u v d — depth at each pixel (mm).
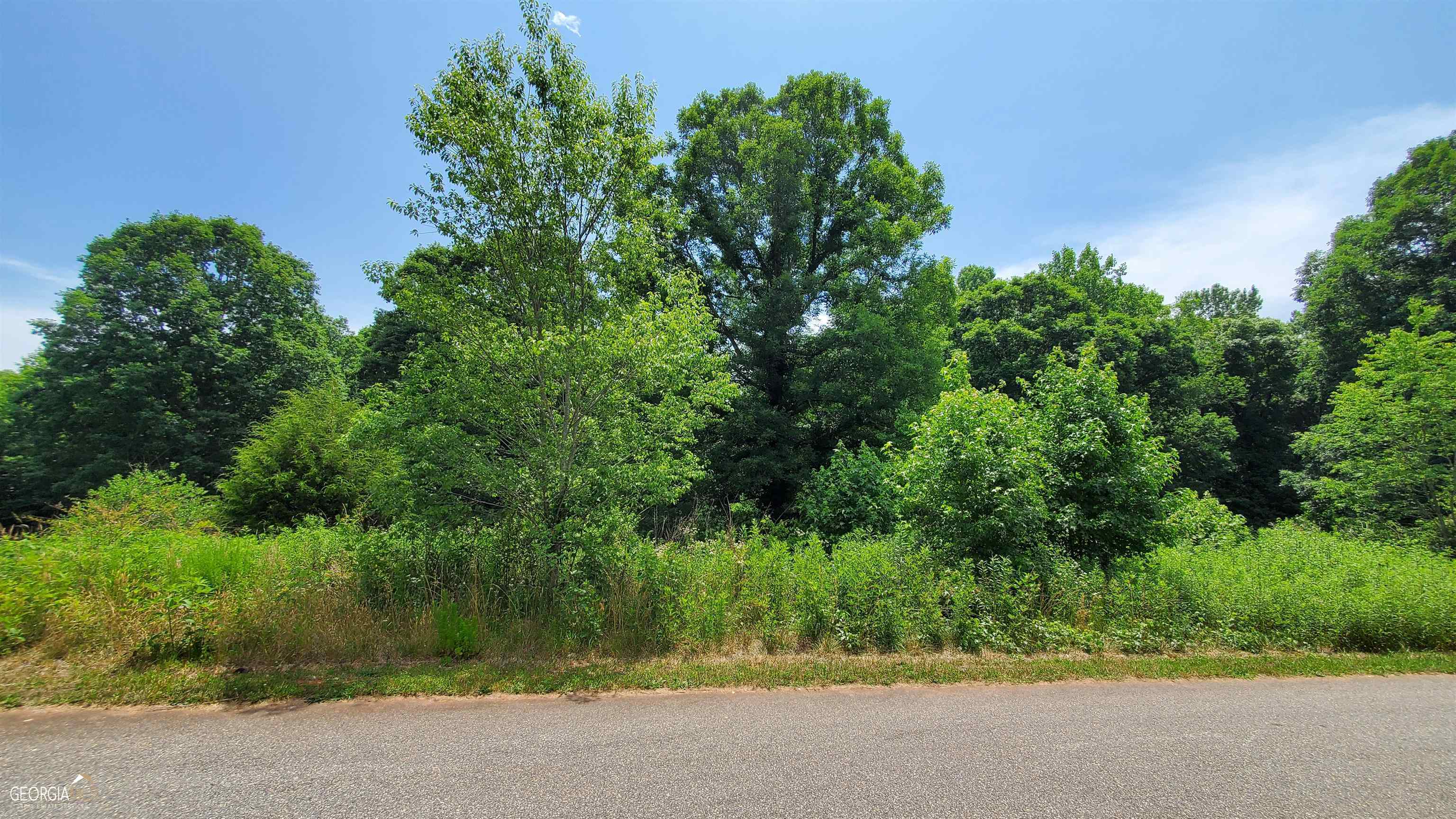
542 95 8266
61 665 5285
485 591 7055
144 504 11859
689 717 4578
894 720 4578
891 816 3115
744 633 6848
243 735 4074
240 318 30453
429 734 4145
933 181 23203
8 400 28891
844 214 21156
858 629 6812
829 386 18469
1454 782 3734
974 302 31281
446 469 8062
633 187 8688
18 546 6656
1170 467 8930
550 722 4418
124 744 3883
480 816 3029
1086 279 34812
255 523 14680
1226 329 36156
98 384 26438
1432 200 25766
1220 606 7660
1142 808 3291
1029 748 4090
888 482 10984
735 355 20141
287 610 6141
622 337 7547
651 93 8617
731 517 15641
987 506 8305
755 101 22219
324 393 16844
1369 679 6148
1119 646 7016
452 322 8172
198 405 28438
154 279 29109
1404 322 25219
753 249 21406
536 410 8195
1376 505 16562
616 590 6918
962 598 7070
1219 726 4641
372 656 5961
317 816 3000
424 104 7777
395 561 7250
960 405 8969
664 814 3076
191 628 5609
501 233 8117
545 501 7859
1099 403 9000
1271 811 3312
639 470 8094
